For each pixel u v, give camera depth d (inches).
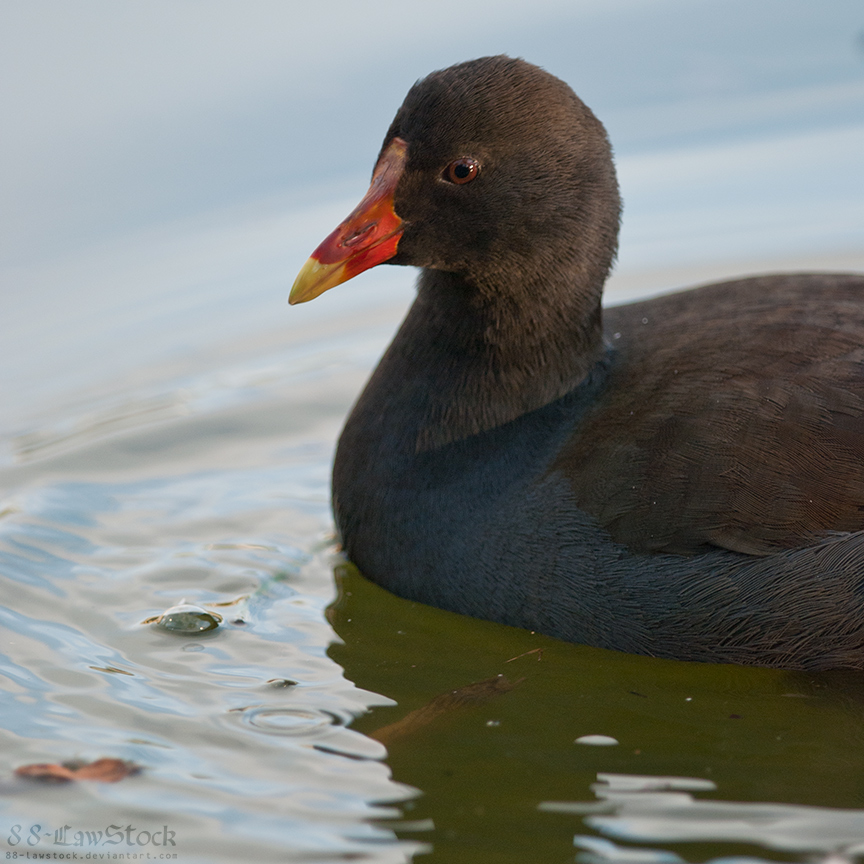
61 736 346.3
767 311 395.2
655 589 371.9
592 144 396.5
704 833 314.2
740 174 686.5
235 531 458.0
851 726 362.0
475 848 309.1
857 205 655.1
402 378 418.0
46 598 414.3
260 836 309.9
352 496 418.0
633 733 359.3
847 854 305.0
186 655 386.6
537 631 390.3
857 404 365.4
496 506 390.6
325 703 365.7
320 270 390.0
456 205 389.7
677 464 369.4
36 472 496.1
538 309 399.5
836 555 361.1
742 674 378.0
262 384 564.1
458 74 390.0
